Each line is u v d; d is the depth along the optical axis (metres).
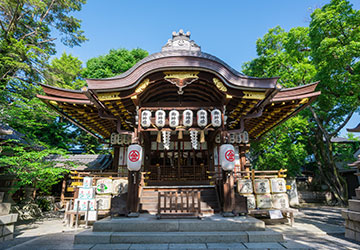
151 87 7.74
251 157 20.36
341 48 9.99
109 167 16.33
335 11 11.05
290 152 16.36
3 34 13.44
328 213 12.05
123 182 8.67
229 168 6.70
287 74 15.32
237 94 7.00
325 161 18.08
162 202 7.71
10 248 5.10
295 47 15.32
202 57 6.79
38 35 15.79
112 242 5.27
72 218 7.88
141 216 6.72
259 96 7.01
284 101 8.02
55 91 8.05
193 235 5.31
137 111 7.45
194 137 7.42
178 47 9.39
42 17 16.61
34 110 10.61
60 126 19.41
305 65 14.24
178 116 7.27
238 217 6.37
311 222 8.78
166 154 11.63
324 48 10.63
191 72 6.99
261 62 18.42
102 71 20.08
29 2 14.39
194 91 8.70
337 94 11.85
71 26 17.83
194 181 10.73
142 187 8.42
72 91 8.11
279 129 15.84
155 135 11.71
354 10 10.52
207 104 7.68
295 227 7.61
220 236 5.31
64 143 18.94
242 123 8.20
